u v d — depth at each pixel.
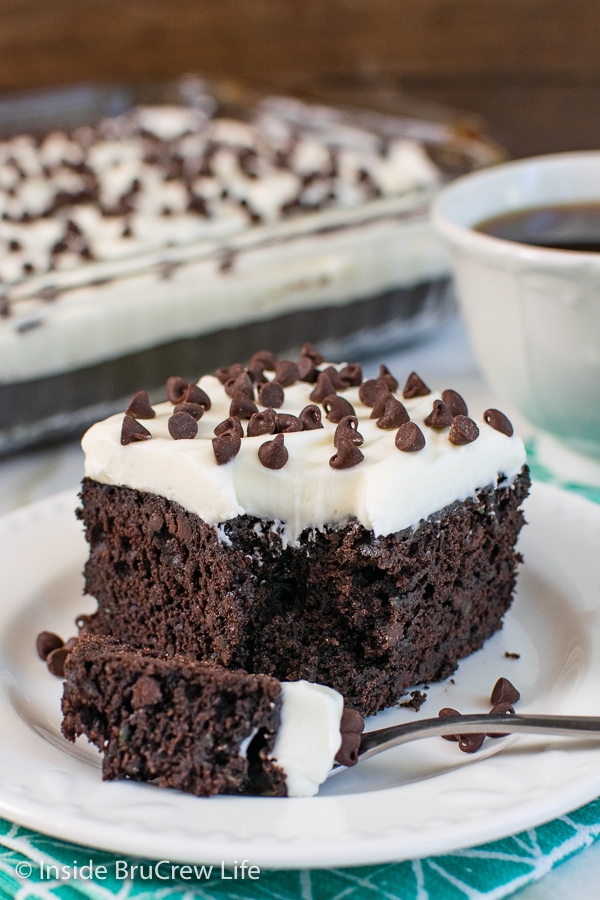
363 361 0.57
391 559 0.37
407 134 0.73
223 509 0.37
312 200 0.63
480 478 0.39
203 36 0.83
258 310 0.54
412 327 0.58
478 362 0.49
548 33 0.78
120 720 0.34
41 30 0.80
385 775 0.35
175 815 0.33
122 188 0.65
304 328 0.56
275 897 0.32
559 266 0.43
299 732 0.34
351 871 0.33
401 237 0.56
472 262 0.45
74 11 0.80
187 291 0.52
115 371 0.52
